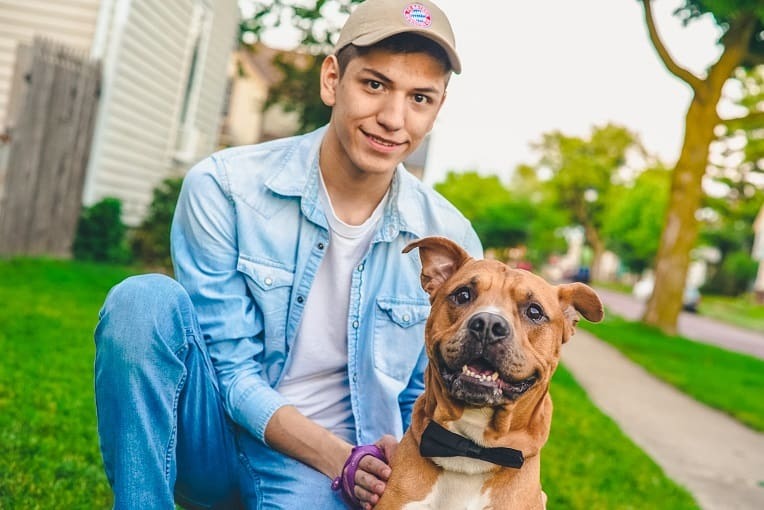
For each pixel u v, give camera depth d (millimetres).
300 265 3203
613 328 19953
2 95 11914
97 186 12383
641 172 63938
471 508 3004
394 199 3342
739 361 16750
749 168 24828
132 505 2668
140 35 12680
